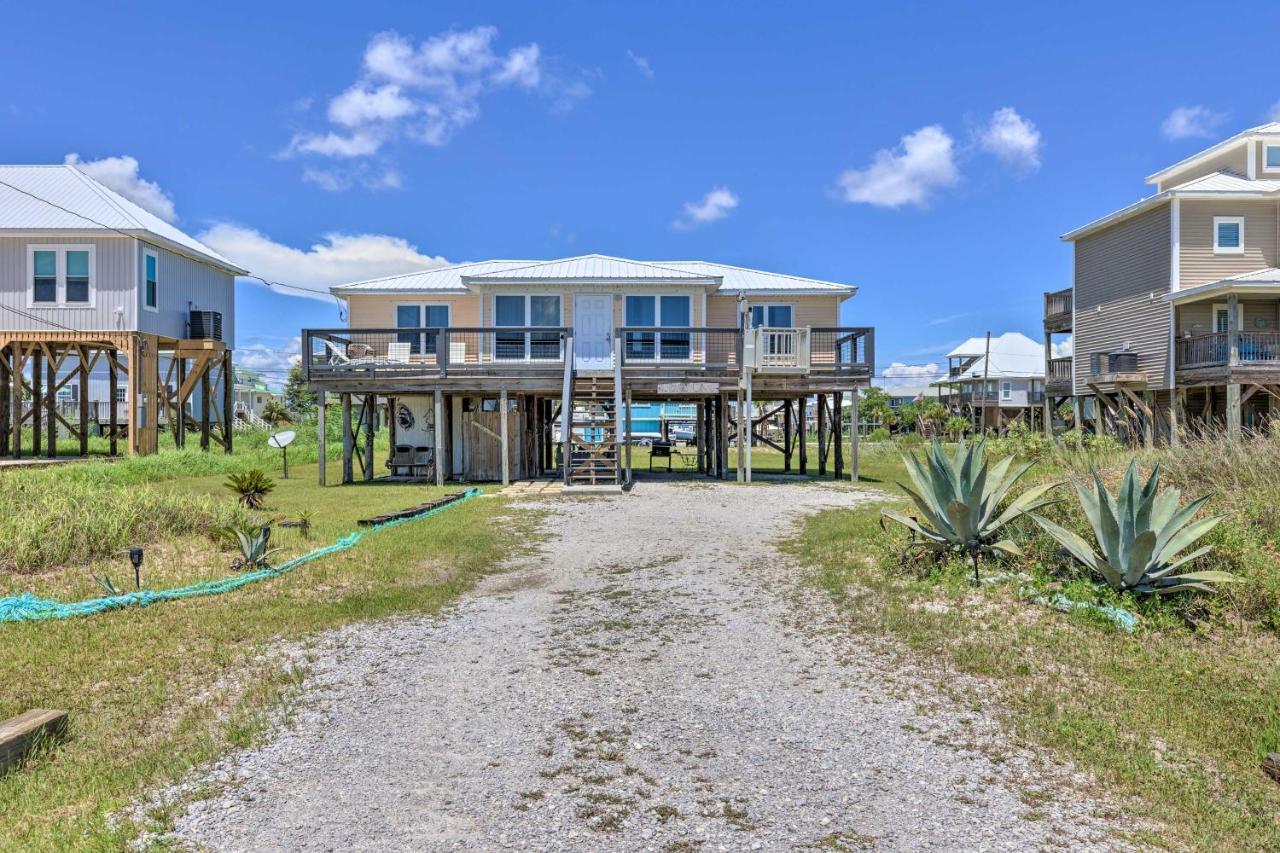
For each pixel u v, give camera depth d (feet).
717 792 11.07
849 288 67.56
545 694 14.98
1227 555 20.30
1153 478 19.93
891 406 214.28
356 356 59.88
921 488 25.79
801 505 42.39
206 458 66.74
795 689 15.08
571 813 10.50
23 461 62.28
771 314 68.54
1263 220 71.67
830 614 20.18
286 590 22.54
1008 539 23.32
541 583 24.79
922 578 22.39
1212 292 65.82
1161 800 10.76
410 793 11.12
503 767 11.92
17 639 17.84
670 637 18.62
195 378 73.72
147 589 21.94
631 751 12.44
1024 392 158.20
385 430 111.96
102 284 65.87
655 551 29.78
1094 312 84.69
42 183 70.74
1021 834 9.89
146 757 12.28
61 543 24.89
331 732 13.28
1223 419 72.49
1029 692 14.47
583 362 64.08
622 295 64.34
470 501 44.47
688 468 75.87
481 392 57.57
